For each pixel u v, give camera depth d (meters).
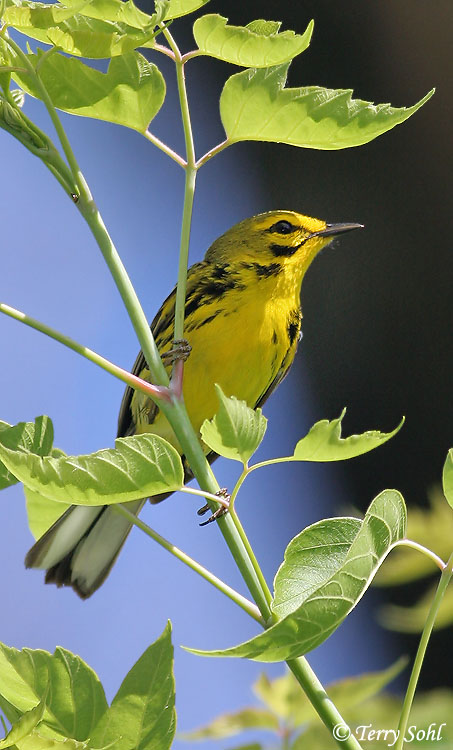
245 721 2.63
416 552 2.66
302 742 2.63
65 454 2.63
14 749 2.12
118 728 2.32
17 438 2.63
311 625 2.06
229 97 2.64
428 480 2.87
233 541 2.42
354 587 2.12
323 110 2.64
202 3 2.57
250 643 2.02
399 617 2.66
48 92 2.64
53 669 2.34
